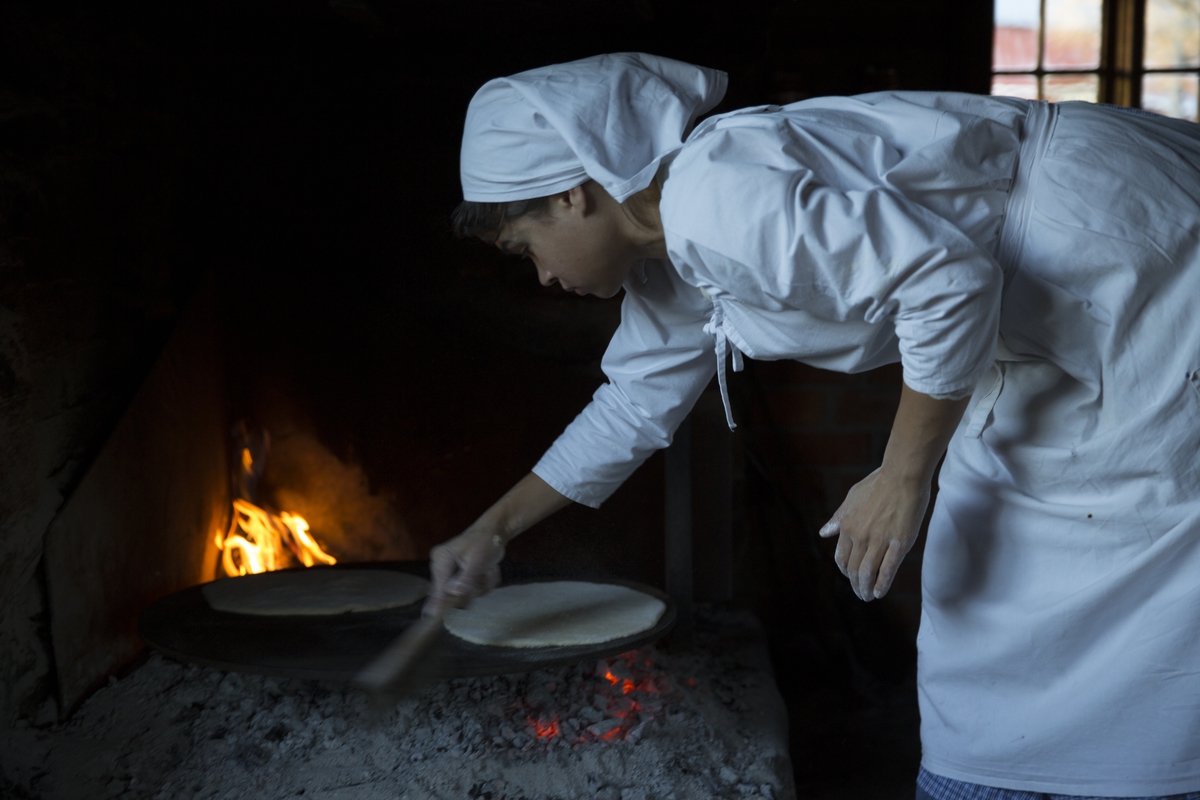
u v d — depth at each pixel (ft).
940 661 3.98
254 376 7.50
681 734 5.48
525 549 7.23
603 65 3.47
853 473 8.86
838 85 8.69
